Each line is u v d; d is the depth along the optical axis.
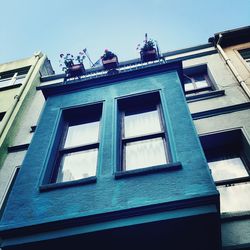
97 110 6.59
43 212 4.13
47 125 6.14
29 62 12.56
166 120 5.43
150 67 7.16
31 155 5.34
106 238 3.80
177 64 7.16
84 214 3.87
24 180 4.79
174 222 3.68
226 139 6.54
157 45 8.41
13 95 10.30
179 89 6.22
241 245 4.32
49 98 7.12
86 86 7.23
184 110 5.53
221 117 7.03
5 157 7.65
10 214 4.20
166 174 4.27
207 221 3.68
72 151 5.64
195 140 4.75
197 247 3.85
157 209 3.77
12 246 3.82
